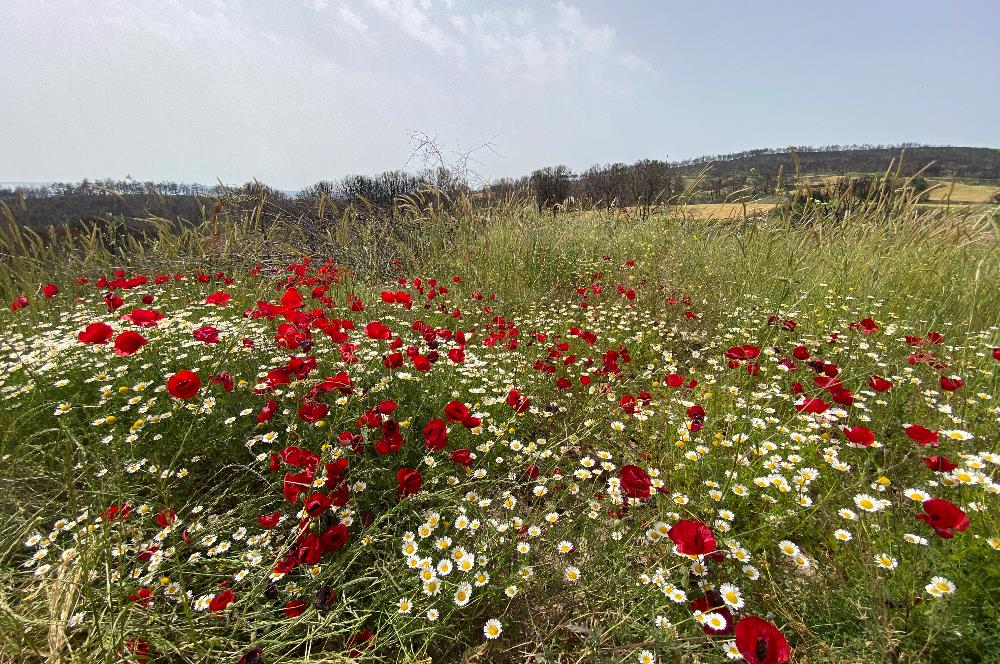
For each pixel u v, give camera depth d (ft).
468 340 11.96
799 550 5.99
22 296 13.92
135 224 20.13
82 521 5.54
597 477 7.36
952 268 15.17
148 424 7.47
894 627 4.83
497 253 20.89
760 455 6.74
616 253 21.91
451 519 6.22
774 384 9.27
